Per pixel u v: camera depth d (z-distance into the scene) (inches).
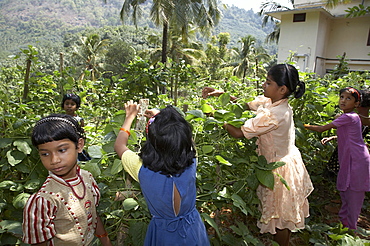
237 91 163.5
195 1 649.6
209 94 108.5
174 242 55.4
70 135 53.8
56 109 149.9
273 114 82.1
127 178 76.9
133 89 194.2
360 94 126.3
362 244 94.7
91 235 62.7
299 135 115.0
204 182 87.9
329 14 609.0
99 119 190.4
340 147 126.3
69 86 154.4
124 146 62.2
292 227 89.6
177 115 55.0
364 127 141.0
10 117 83.7
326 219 133.1
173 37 928.3
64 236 55.1
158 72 210.7
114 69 1371.8
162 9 575.2
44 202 51.9
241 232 79.3
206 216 71.1
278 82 83.4
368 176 119.3
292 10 615.8
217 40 1619.1
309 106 133.0
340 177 125.6
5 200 76.7
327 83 184.7
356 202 121.1
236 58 1581.0
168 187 52.5
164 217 55.8
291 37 649.0
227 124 84.0
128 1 639.8
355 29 629.9
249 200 91.3
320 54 645.9
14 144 73.7
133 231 69.7
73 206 55.9
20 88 156.3
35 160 79.9
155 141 51.9
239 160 85.3
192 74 231.3
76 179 58.2
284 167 87.7
